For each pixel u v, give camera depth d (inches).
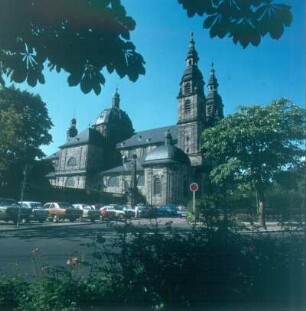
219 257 209.3
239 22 165.2
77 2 177.2
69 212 1472.7
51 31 185.5
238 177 1159.6
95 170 3750.0
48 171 2181.3
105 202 2659.9
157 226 243.6
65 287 211.8
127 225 237.8
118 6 181.0
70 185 3809.1
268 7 161.6
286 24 162.4
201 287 204.4
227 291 204.5
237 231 237.1
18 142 1665.8
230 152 1214.9
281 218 253.3
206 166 2960.1
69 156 3907.5
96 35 184.4
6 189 1951.3
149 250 214.8
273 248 215.5
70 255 470.9
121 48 188.2
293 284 211.0
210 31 169.0
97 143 3875.5
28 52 190.9
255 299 204.8
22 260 442.9
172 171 2888.8
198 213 249.1
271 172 1139.9
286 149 1144.2
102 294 207.3
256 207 265.9
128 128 4242.1
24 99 2003.0
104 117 4126.5
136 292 206.4
